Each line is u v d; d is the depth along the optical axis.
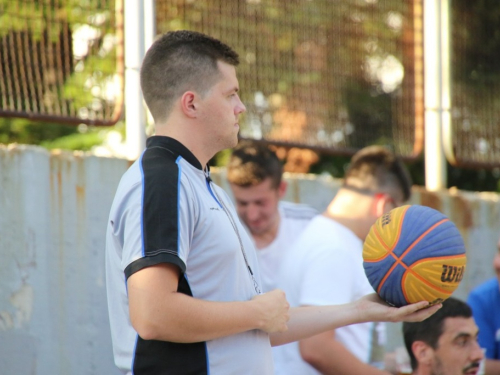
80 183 12.84
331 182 16.08
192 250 7.35
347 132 16.20
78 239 12.71
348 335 11.02
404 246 7.96
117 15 13.63
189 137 7.79
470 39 17.95
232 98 8.06
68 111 13.12
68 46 13.20
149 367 7.22
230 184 13.73
